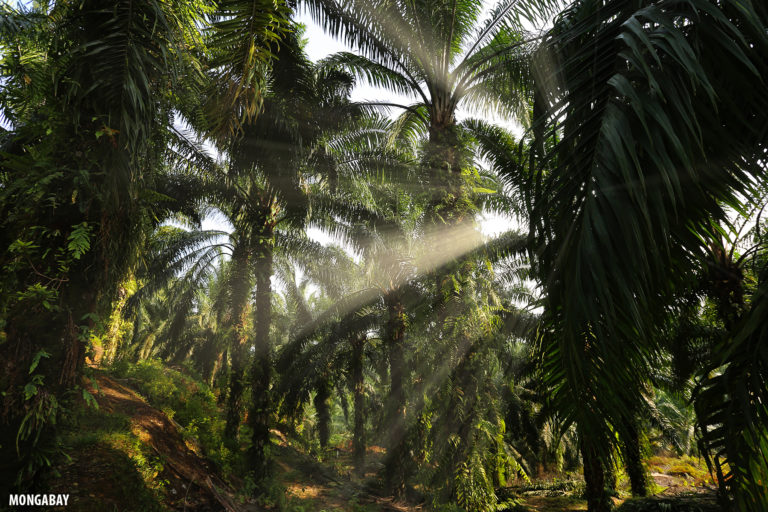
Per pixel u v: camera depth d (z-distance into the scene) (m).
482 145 8.71
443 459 7.68
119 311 10.09
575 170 1.91
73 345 2.83
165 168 8.59
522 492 14.28
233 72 3.25
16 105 3.22
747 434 1.82
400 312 10.81
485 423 7.59
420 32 7.39
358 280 13.80
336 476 11.95
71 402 2.86
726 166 1.98
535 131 2.24
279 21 3.15
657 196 1.71
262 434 9.05
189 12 3.25
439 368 7.93
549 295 2.07
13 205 2.84
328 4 6.99
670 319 2.37
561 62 2.45
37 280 2.75
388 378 17.38
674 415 16.62
